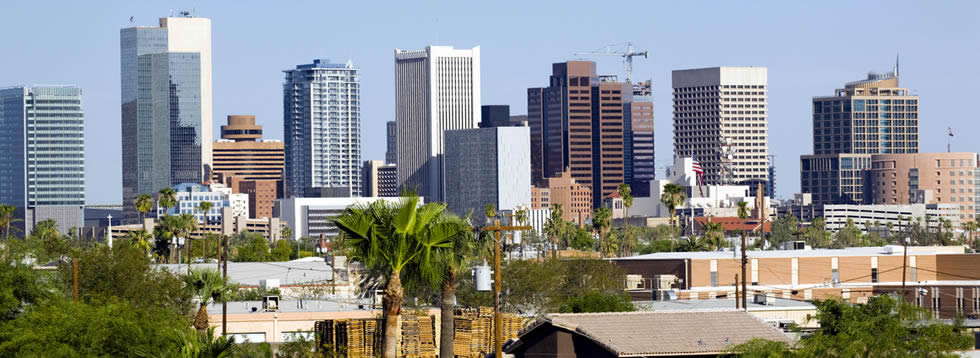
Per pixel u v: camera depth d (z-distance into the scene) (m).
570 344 106.38
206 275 144.25
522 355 108.88
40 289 128.88
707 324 109.31
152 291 166.88
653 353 103.38
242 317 179.88
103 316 114.94
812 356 100.88
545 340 107.06
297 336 177.00
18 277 126.31
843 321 112.19
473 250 114.75
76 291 135.25
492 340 159.00
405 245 105.56
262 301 191.00
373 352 149.00
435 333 159.88
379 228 105.25
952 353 107.69
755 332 108.75
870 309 113.81
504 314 163.75
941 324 109.94
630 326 107.69
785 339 108.12
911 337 107.69
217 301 145.62
